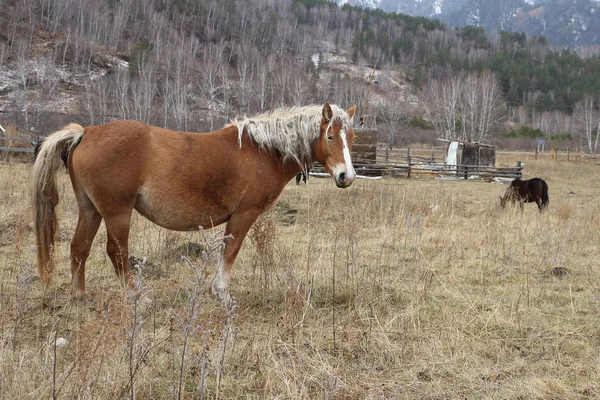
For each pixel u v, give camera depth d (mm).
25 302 4336
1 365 3311
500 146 64312
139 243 7348
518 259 7590
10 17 79188
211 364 3709
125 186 4645
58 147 4773
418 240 8289
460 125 65688
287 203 11797
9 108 52188
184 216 4949
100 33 84250
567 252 7926
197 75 72250
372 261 7188
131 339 3016
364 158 24234
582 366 4043
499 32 166500
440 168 25641
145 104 49281
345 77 94188
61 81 65000
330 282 5875
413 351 4203
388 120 66000
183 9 107938
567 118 92062
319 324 4711
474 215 12375
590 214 12258
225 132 5176
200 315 4684
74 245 4938
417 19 161750
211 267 5855
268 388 3496
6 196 10227
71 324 4449
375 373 3859
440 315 5004
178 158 4805
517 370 3986
